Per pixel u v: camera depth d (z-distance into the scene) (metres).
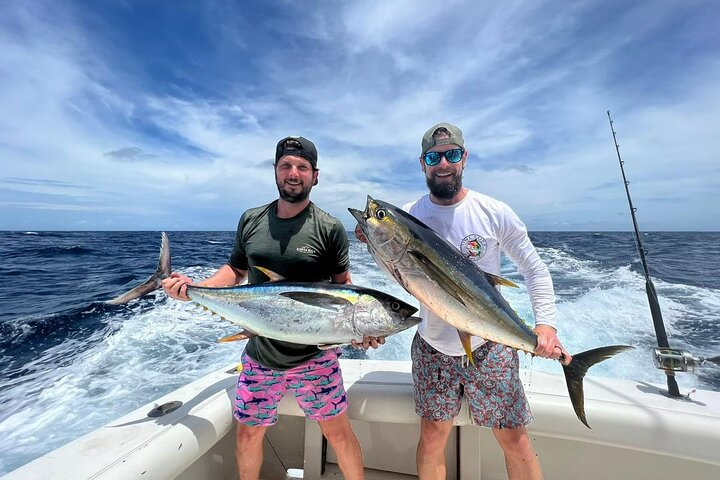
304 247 1.97
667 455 1.79
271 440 2.43
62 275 11.87
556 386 2.16
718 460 1.68
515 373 1.88
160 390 4.03
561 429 1.93
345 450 1.99
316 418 1.96
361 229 1.93
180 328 6.08
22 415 3.54
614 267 11.67
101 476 1.38
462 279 1.68
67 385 4.15
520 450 1.83
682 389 2.07
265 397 1.94
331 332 1.78
